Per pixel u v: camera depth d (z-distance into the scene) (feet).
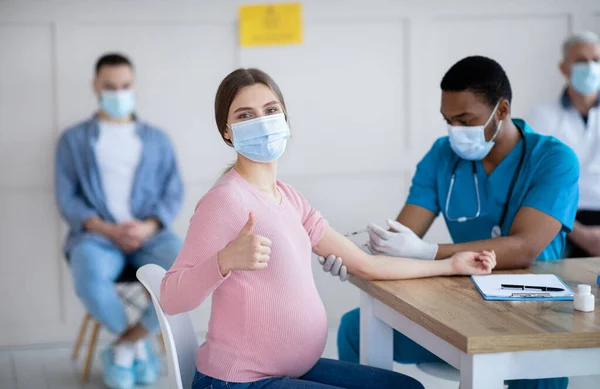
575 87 12.09
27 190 12.67
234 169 5.90
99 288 10.97
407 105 13.30
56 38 12.44
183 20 12.67
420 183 8.18
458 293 6.00
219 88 5.90
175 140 12.92
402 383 5.66
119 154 12.12
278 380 5.41
